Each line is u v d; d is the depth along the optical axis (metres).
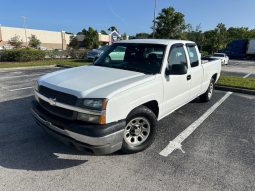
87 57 21.28
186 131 4.99
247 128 5.27
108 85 3.51
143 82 3.77
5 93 7.63
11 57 19.66
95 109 3.17
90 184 3.13
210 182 3.28
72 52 25.22
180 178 3.34
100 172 3.41
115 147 3.35
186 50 5.15
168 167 3.60
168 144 4.35
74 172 3.38
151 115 3.95
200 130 5.06
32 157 3.73
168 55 4.43
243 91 8.89
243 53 44.34
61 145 4.12
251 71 19.34
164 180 3.28
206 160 3.85
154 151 4.07
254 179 3.38
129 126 3.77
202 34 44.56
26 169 3.41
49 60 21.78
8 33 56.22
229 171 3.56
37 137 4.40
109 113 3.22
